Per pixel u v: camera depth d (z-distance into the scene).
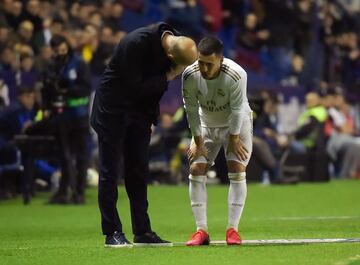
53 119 42.16
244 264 20.53
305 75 70.31
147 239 24.50
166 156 56.00
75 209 40.81
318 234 28.88
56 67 41.88
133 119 24.09
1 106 46.62
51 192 49.88
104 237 29.41
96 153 52.75
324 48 73.06
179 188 53.09
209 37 23.62
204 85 24.09
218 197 47.50
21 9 53.09
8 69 49.56
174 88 56.50
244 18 69.81
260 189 52.59
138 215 24.48
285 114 63.12
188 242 24.66
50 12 55.62
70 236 29.92
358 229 30.72
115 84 23.89
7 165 45.66
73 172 43.12
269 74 70.62
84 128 42.38
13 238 29.36
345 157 64.81
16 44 50.41
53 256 22.69
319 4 76.50
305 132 59.47
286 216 36.84
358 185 56.53
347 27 80.19
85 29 52.19
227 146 25.02
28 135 43.09
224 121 24.92
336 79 73.12
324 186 55.53
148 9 69.06
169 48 23.19
